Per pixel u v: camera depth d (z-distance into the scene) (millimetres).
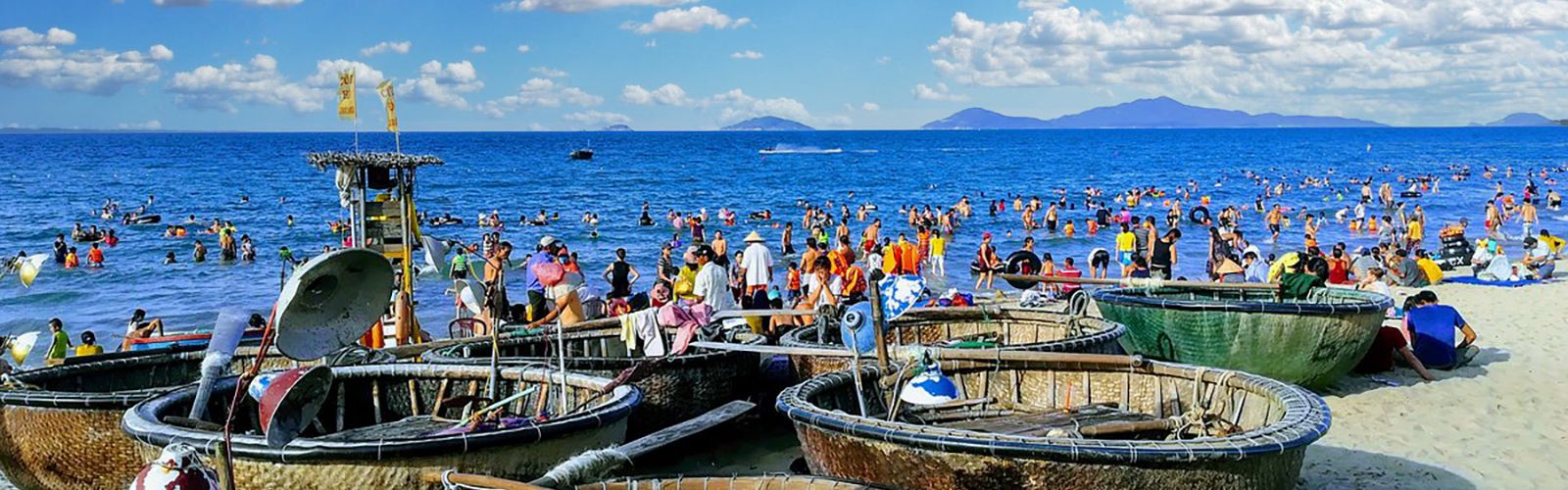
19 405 9039
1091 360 9828
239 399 6340
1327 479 9438
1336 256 24719
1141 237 26484
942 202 63531
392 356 10984
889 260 27469
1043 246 39844
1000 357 9906
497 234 29594
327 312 6430
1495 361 14203
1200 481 7016
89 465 8953
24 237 43969
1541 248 25875
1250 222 47938
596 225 47156
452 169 102375
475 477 6605
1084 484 7000
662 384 10297
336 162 14805
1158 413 9625
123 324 24891
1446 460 9961
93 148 172750
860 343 10562
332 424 9773
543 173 94250
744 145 187375
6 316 25938
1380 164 109938
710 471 10094
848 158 131625
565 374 9641
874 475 7559
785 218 51844
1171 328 11961
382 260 6504
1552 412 11617
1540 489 9172
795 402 8242
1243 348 11648
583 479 6785
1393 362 13516
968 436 7160
